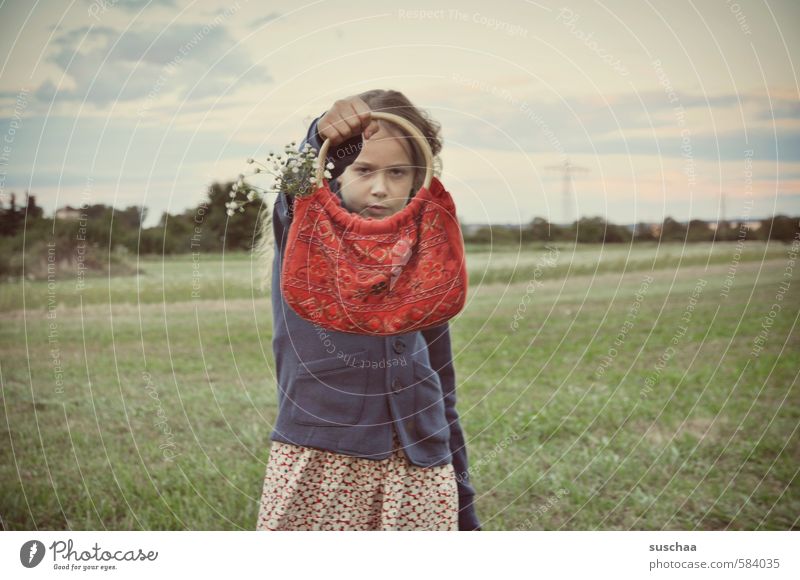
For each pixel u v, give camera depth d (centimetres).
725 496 355
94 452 383
